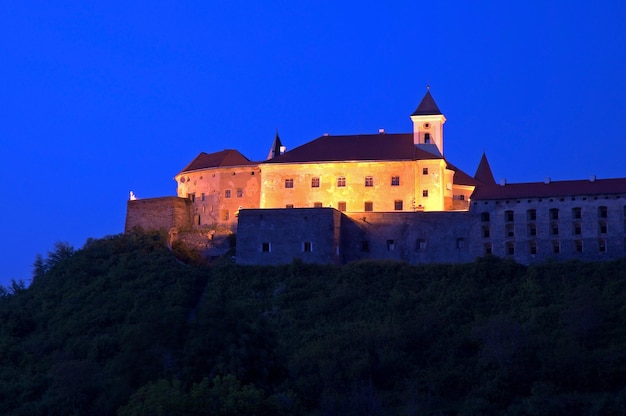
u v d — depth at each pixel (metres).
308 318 156.12
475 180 194.12
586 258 165.62
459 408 130.88
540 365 137.12
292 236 172.75
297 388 131.50
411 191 183.00
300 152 190.25
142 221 197.00
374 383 137.62
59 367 138.25
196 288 169.62
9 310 170.62
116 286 172.88
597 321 143.88
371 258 174.38
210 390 96.44
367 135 192.62
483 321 149.38
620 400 125.94
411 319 151.88
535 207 169.25
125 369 117.06
